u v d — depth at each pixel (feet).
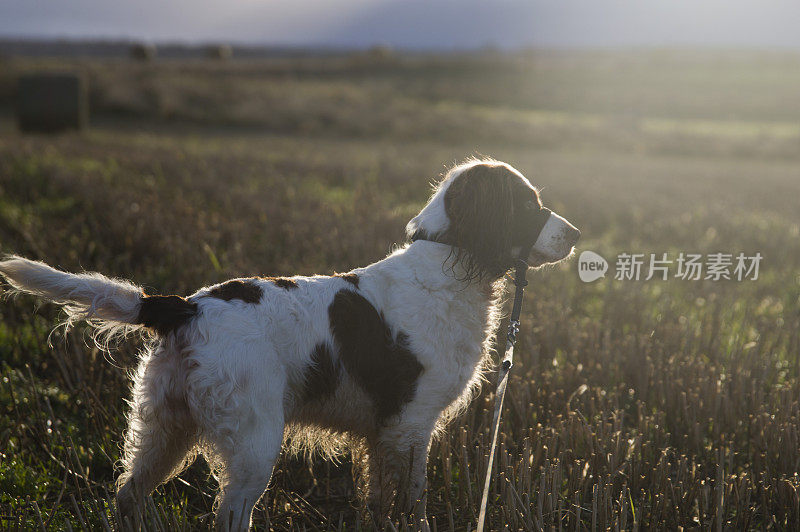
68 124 63.10
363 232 24.97
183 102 87.92
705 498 10.23
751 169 63.10
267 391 8.46
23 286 8.38
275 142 64.95
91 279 8.51
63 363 13.38
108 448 11.44
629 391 13.98
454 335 9.62
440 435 11.52
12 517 9.32
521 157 64.18
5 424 11.96
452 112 98.32
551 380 13.99
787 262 26.50
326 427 9.83
